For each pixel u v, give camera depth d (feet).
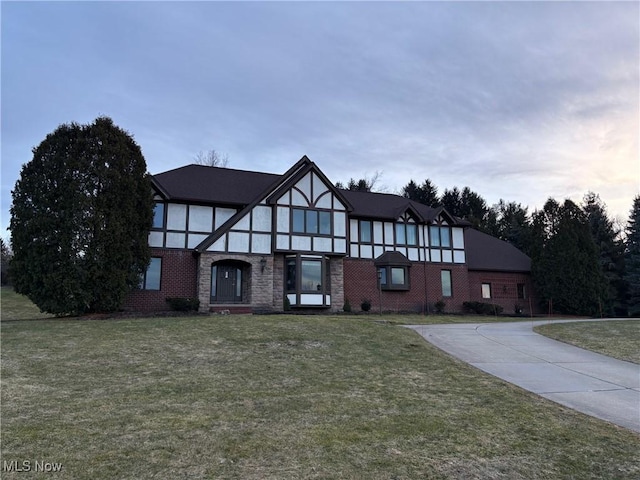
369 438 18.70
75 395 24.08
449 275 92.38
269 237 73.97
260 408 22.49
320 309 76.74
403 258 86.58
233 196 76.79
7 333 41.98
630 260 123.54
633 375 31.89
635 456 17.52
